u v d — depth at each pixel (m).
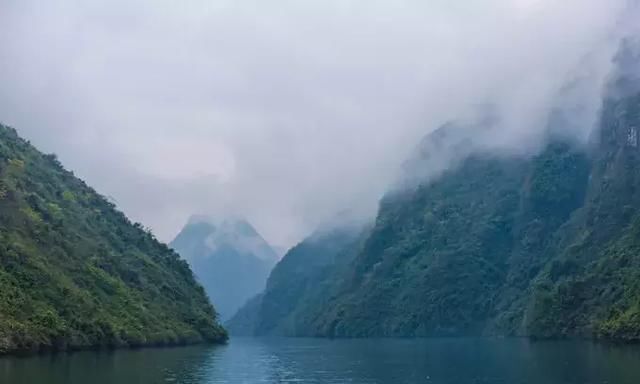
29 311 123.50
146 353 135.50
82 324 134.88
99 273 168.75
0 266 130.50
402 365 120.62
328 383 89.38
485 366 111.44
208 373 98.75
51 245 158.62
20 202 163.50
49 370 88.00
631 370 91.38
